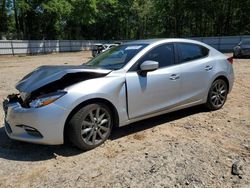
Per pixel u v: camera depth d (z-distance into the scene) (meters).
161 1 49.69
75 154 4.02
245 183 3.20
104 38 57.84
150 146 4.20
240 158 3.76
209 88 5.61
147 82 4.56
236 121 5.24
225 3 43.84
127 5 55.38
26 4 37.91
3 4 38.62
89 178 3.38
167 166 3.58
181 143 4.27
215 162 3.67
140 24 59.22
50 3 38.53
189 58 5.31
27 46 34.03
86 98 3.92
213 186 3.15
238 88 8.44
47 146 4.32
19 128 4.00
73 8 42.53
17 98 4.28
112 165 3.67
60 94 3.82
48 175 3.49
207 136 4.54
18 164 3.79
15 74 13.51
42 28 44.28
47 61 22.30
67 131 3.96
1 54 30.89
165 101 4.86
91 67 4.38
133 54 4.67
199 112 5.79
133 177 3.36
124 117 4.39
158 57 4.85
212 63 5.63
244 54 18.23
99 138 4.23
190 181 3.25
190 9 46.84
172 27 52.31
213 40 31.39
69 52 39.72
